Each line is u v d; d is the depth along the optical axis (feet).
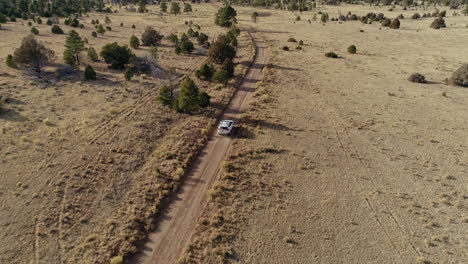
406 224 85.92
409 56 267.18
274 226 84.02
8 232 77.36
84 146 114.21
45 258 71.72
